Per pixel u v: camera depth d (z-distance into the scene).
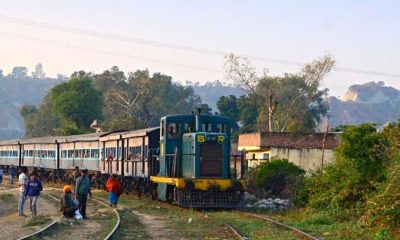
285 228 20.28
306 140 44.78
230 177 28.41
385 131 24.47
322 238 18.08
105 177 43.91
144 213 26.30
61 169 54.31
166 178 29.17
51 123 109.88
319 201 24.89
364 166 23.80
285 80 75.25
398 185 19.91
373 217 19.77
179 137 29.73
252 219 23.19
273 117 75.00
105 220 23.75
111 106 93.19
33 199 25.86
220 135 28.09
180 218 24.08
